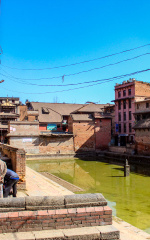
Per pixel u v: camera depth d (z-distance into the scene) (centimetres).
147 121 4188
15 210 541
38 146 4853
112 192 2044
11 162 1388
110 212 573
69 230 539
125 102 5550
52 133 5222
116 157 4666
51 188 1475
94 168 3516
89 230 540
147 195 1939
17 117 5766
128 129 5422
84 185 2345
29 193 1200
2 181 721
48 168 3547
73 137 5141
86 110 6406
